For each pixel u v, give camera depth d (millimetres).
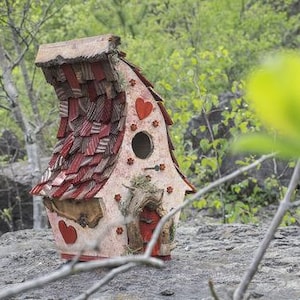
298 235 9812
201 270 7461
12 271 7965
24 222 19438
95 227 7301
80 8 23844
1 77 15945
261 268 7512
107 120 7484
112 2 29766
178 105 16031
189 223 16891
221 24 29531
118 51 7273
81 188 7344
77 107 7773
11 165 19750
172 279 7066
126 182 7324
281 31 29906
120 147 7305
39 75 23984
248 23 29672
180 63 17219
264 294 6449
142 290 6672
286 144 2172
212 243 9273
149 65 23719
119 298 6406
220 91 22016
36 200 16062
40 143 21781
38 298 6535
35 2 17672
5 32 19047
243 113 14680
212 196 17125
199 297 6395
